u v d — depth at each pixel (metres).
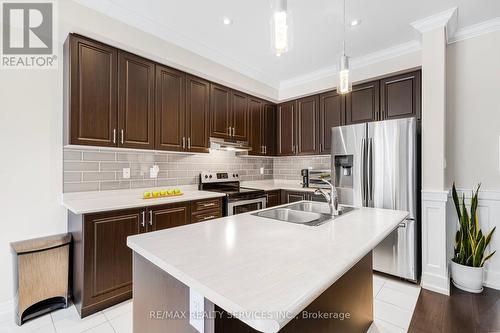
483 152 2.43
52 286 1.97
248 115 3.67
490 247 2.40
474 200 2.31
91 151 2.39
